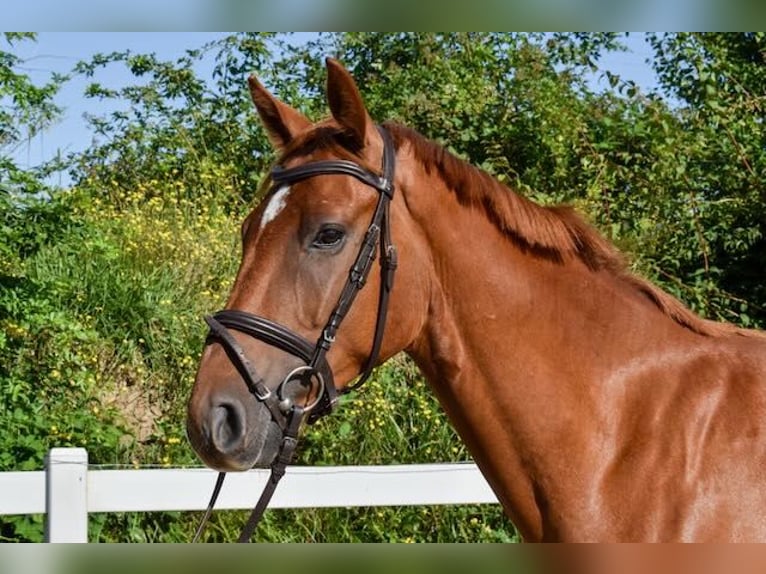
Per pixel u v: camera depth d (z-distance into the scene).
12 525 4.79
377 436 5.36
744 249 6.32
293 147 2.43
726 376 2.42
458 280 2.46
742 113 6.82
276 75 9.40
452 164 2.50
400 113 7.55
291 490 3.87
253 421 2.22
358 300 2.34
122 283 6.30
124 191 8.41
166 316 6.16
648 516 2.30
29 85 5.07
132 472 3.73
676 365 2.44
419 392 5.56
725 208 6.34
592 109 7.32
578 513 2.35
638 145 6.79
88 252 6.05
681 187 6.38
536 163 7.07
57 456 3.56
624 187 6.70
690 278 6.32
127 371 5.98
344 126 2.39
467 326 2.46
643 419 2.39
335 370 2.33
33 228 5.13
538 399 2.41
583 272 2.53
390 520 5.07
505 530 5.09
